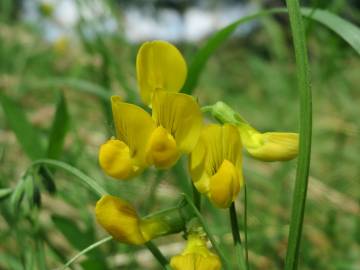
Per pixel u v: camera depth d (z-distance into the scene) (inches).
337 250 8.2
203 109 4.2
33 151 6.6
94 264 5.8
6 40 17.0
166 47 4.2
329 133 12.0
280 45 14.7
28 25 18.0
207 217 8.8
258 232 7.9
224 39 6.3
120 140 4.1
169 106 3.9
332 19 5.1
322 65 12.4
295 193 3.7
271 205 9.3
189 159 4.0
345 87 13.1
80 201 7.7
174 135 4.0
